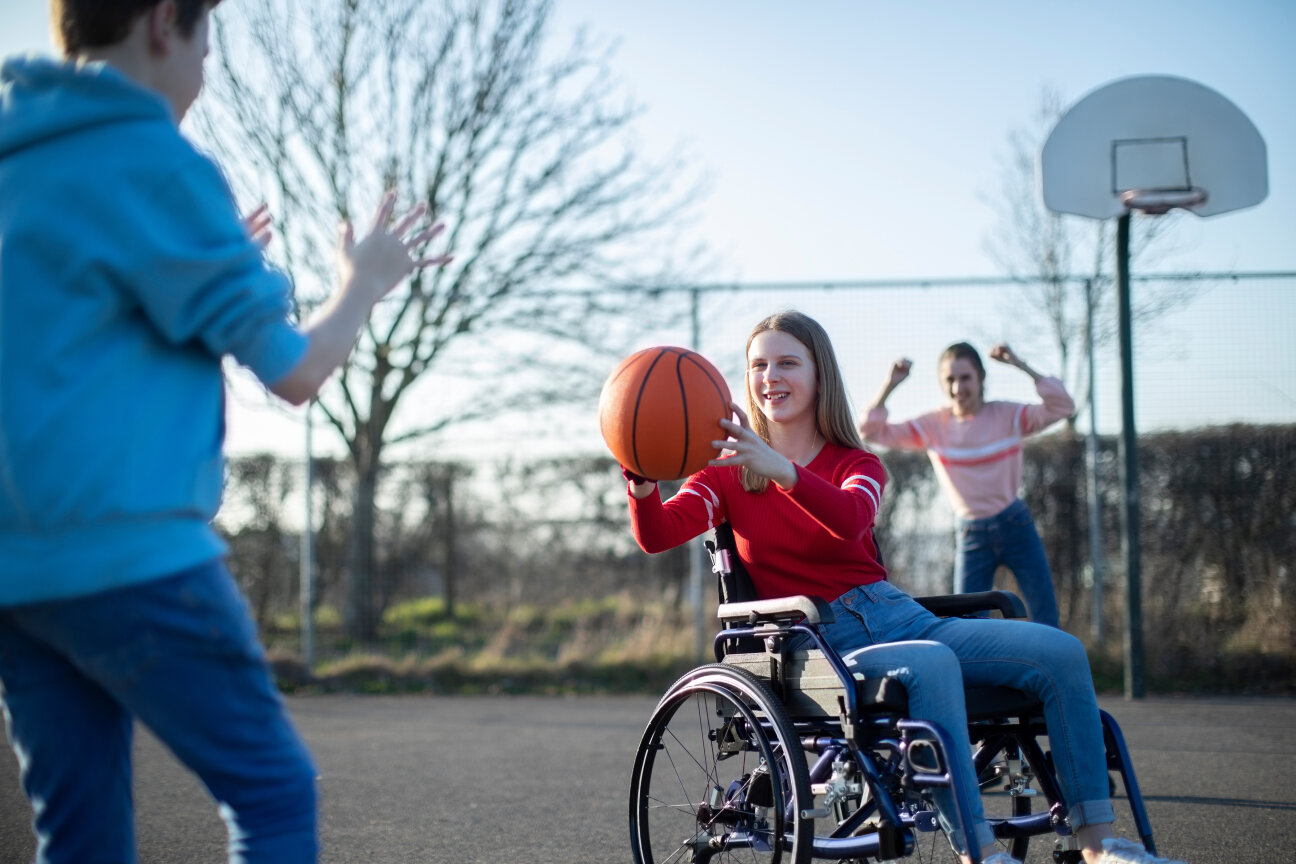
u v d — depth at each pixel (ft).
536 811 14.62
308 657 30.25
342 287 6.37
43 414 5.25
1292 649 26.66
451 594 30.76
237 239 5.69
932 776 8.19
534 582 30.73
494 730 22.07
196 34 6.11
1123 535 25.26
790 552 10.02
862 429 18.81
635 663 29.19
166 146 5.58
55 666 5.89
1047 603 18.11
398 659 30.22
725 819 9.87
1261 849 12.13
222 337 5.62
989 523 18.24
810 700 9.03
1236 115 26.09
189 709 5.54
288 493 31.45
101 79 5.52
